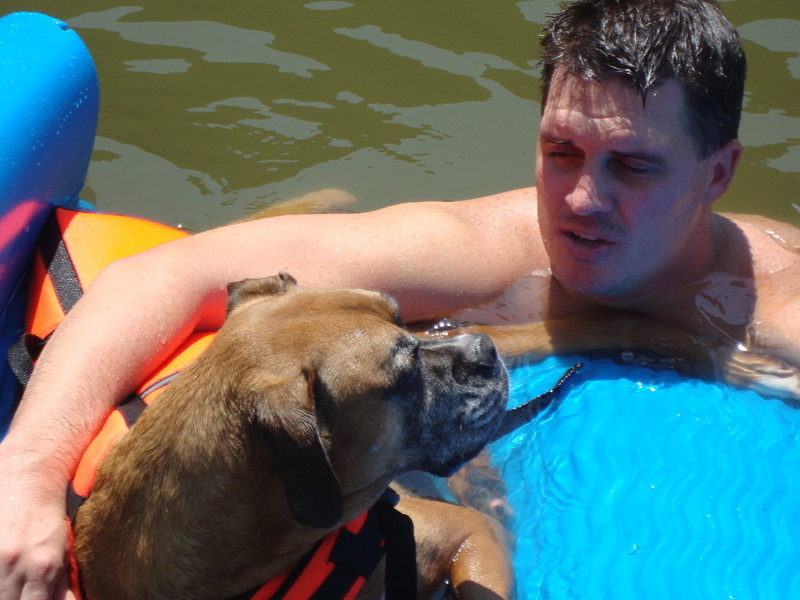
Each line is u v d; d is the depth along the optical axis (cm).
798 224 196
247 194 204
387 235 174
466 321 176
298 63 233
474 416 156
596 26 165
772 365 169
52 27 192
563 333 174
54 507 147
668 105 163
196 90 224
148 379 160
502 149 214
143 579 144
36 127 180
